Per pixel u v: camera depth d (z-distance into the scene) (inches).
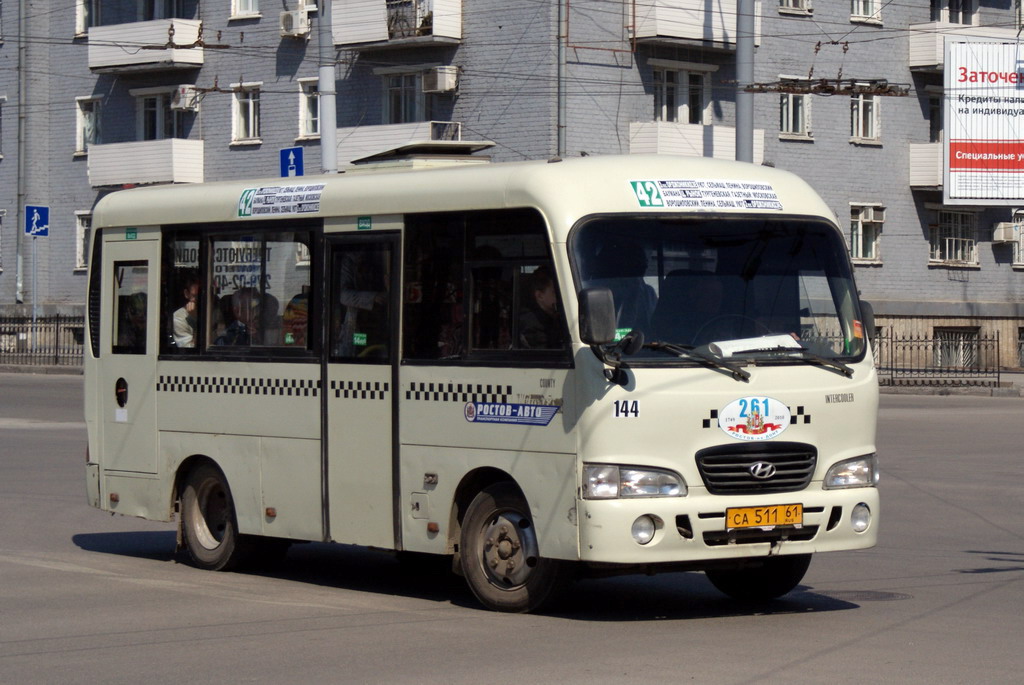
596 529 445.4
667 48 1923.0
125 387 621.6
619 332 456.8
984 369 2202.3
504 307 479.5
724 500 454.0
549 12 1828.2
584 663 398.3
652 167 481.7
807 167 2127.2
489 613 486.3
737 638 437.1
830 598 515.5
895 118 2225.6
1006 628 452.8
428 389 501.4
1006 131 2164.1
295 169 1288.1
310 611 493.0
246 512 569.6
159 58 2208.4
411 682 375.9
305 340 546.9
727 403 458.0
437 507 498.3
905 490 858.1
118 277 627.8
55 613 487.8
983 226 2369.6
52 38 2426.2
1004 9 2315.5
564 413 457.1
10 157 2484.0
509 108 1868.8
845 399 478.3
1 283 2501.2
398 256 514.3
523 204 474.3
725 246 478.0
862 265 2210.9
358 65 2018.9
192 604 508.1
